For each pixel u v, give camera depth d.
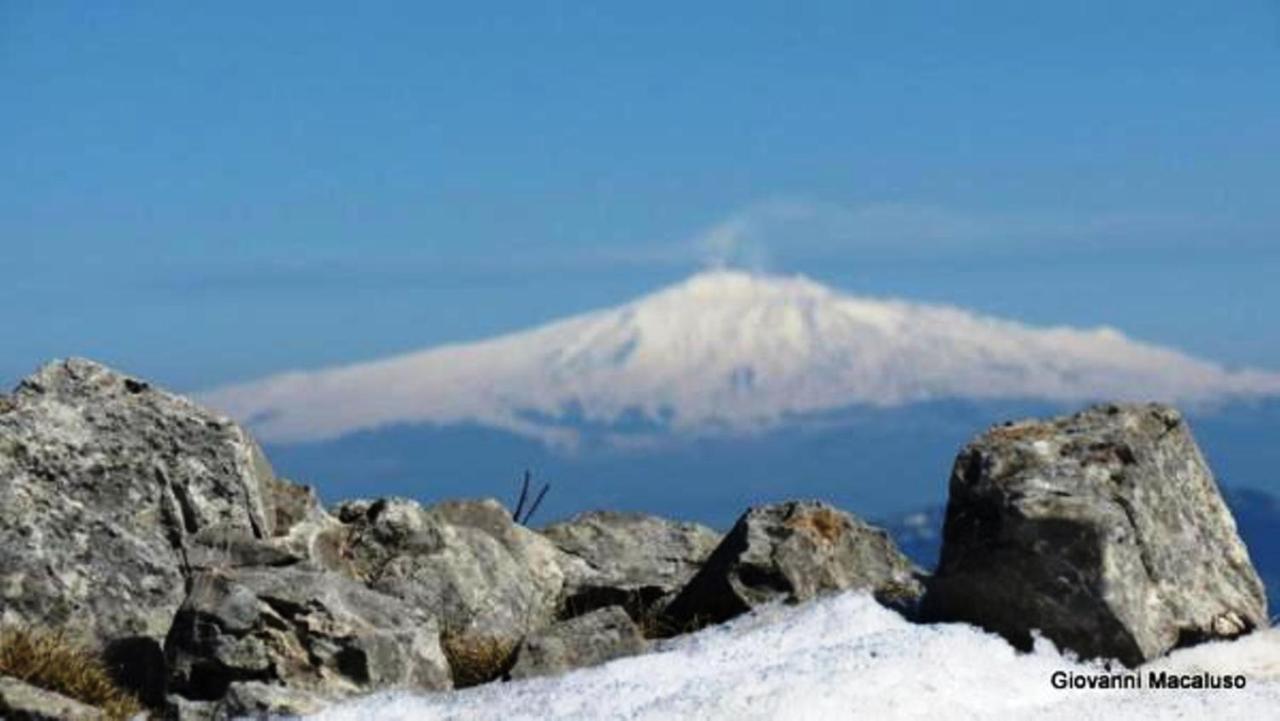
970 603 30.77
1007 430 32.62
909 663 28.23
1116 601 29.73
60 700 28.81
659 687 28.42
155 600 33.62
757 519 35.53
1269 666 29.80
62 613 32.97
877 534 37.16
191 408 35.69
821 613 31.86
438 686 30.66
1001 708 27.56
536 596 38.06
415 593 36.00
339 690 29.84
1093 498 30.58
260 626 30.09
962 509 31.34
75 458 34.47
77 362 36.22
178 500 34.81
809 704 26.31
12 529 33.38
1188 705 27.59
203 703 29.33
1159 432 32.84
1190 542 31.89
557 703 28.19
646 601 37.72
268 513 35.84
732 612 34.47
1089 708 27.44
